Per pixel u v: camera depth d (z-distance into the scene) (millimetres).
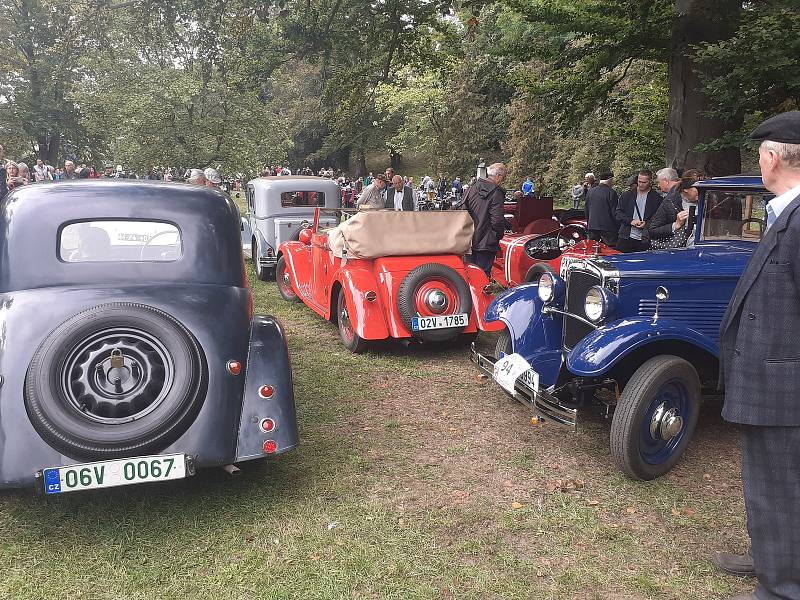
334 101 13320
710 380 4496
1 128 32812
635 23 10297
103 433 2941
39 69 30578
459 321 6238
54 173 17688
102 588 2852
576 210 10797
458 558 3146
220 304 3678
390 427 4770
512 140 39906
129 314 3174
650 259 4406
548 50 11641
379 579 2957
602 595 2883
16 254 3613
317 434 4617
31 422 2996
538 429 4766
